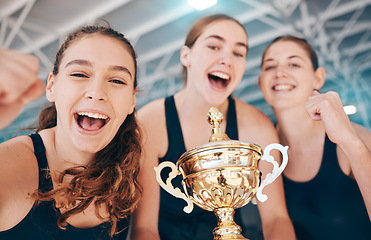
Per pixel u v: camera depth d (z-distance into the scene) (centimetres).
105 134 105
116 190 109
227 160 92
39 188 103
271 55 177
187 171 97
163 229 147
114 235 117
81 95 100
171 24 434
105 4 402
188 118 159
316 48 506
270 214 153
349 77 606
